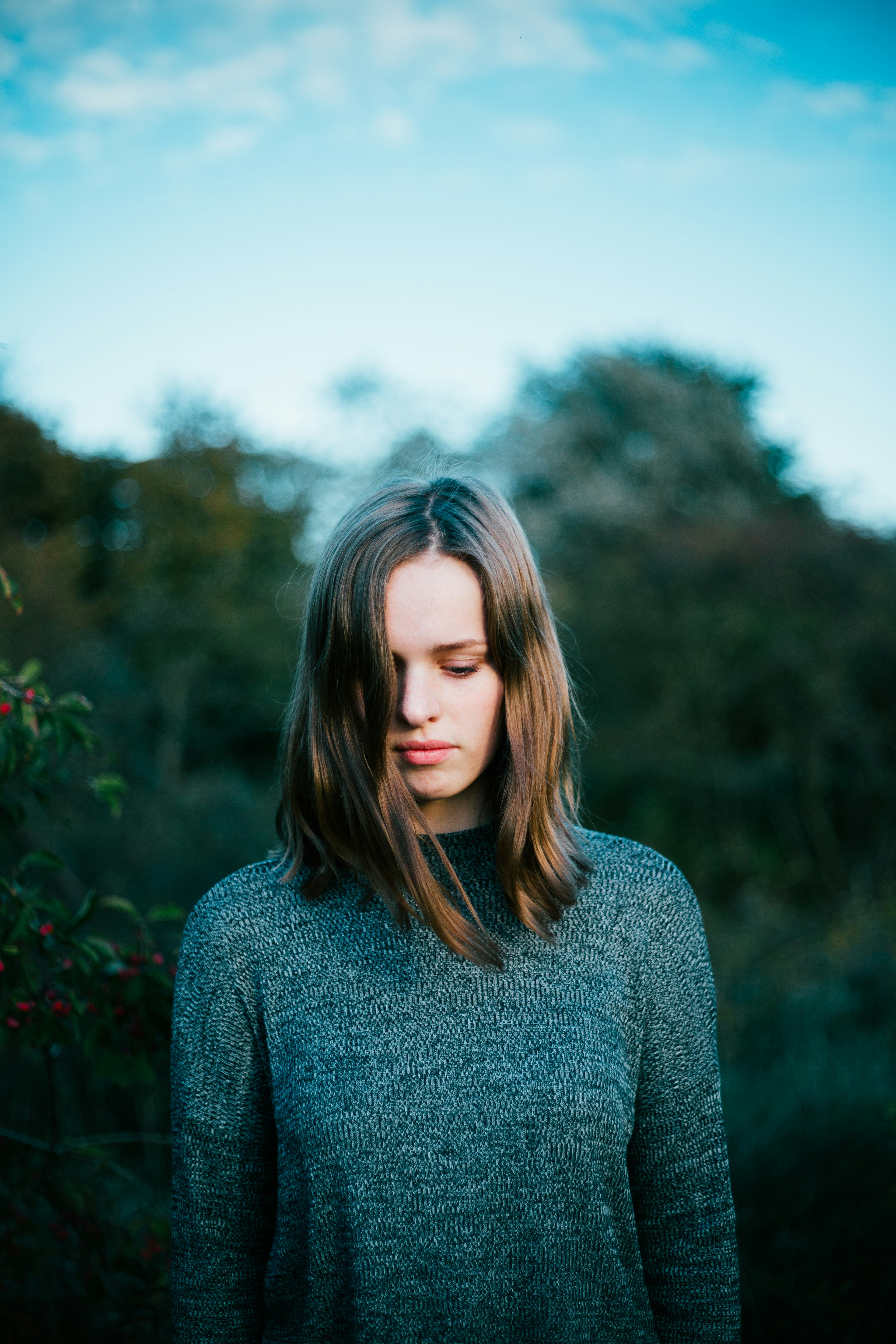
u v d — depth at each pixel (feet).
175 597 33.63
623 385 45.03
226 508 37.70
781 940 17.51
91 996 5.49
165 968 5.90
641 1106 3.61
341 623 3.43
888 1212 7.50
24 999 5.24
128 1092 8.59
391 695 3.38
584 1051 3.35
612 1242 3.30
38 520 34.45
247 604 35.70
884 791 20.94
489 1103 3.27
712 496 41.75
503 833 3.52
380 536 3.43
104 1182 6.95
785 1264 7.14
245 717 29.76
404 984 3.44
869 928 17.24
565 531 43.16
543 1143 3.24
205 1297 3.47
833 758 21.81
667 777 23.68
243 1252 3.52
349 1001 3.41
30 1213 6.02
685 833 23.21
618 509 41.42
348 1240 3.18
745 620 22.90
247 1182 3.51
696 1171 3.58
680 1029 3.61
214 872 15.14
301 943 3.52
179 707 27.58
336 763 3.50
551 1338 3.18
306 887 3.60
